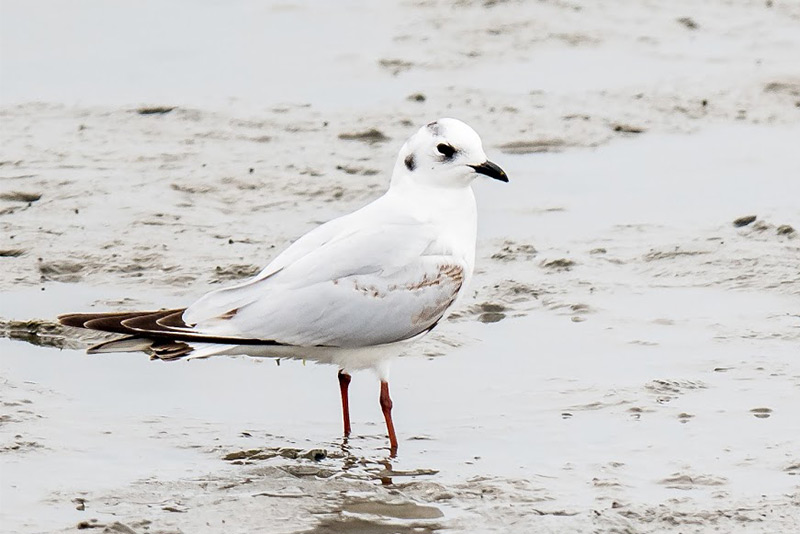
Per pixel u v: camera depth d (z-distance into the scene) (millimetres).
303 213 17734
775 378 12438
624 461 10828
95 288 14969
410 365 13086
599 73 24641
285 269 11336
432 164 11789
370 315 11289
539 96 23172
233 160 19812
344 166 19531
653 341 13469
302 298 11141
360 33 27344
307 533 9523
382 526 9648
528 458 10961
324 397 12469
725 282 15086
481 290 14961
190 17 28641
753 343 13336
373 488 10352
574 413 11867
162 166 19531
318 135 21188
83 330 13609
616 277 15383
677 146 20875
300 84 24219
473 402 12195
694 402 11969
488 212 17984
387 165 19547
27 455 10812
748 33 27266
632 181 19234
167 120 22047
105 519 9680
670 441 11195
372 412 12141
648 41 26641
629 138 21297
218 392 12492
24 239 16312
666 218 17531
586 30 27172
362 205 18062
